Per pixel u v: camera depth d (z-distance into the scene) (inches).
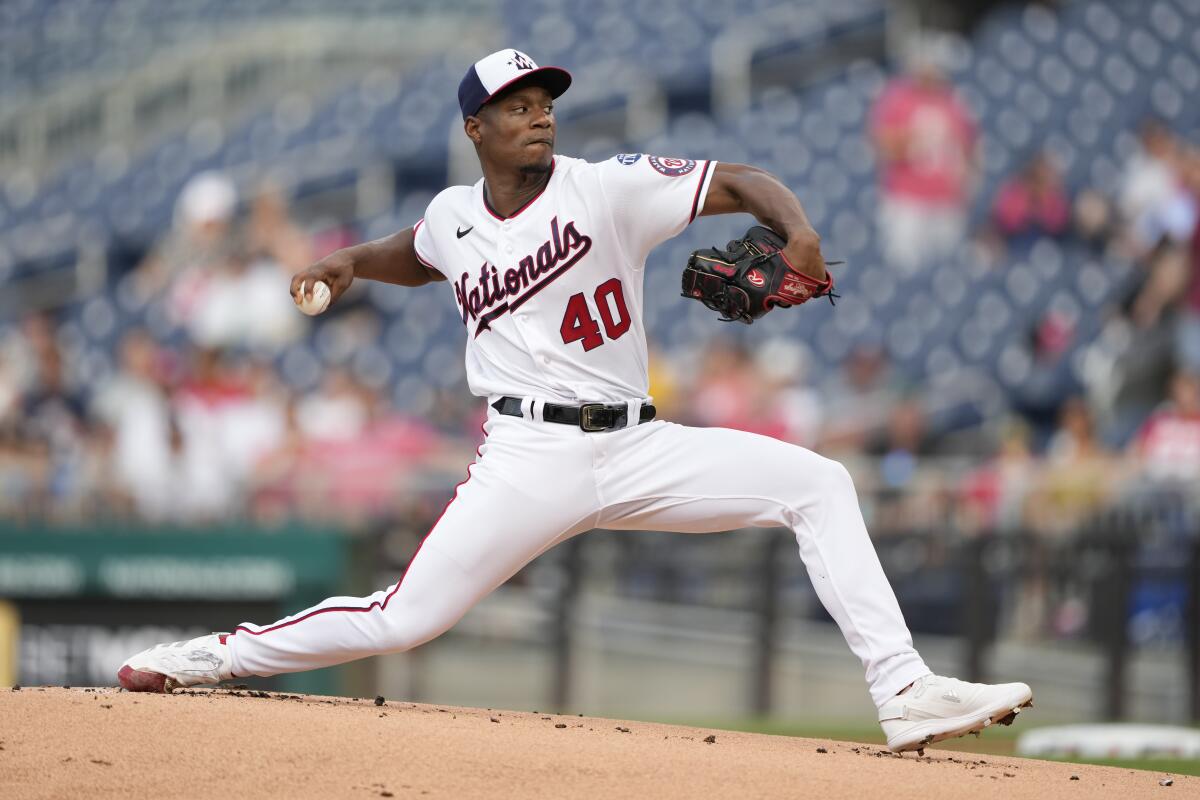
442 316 1875.0
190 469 1594.5
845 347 1873.8
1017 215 2074.3
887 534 1310.3
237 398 1649.9
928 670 457.4
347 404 1648.6
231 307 1871.3
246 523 1289.4
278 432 1631.4
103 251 2137.1
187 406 1641.2
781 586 1284.4
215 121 2297.0
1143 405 1872.5
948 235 2047.2
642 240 462.9
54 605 1245.7
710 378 1724.9
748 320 458.9
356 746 404.8
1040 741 922.1
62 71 2399.1
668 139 2162.9
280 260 1887.3
